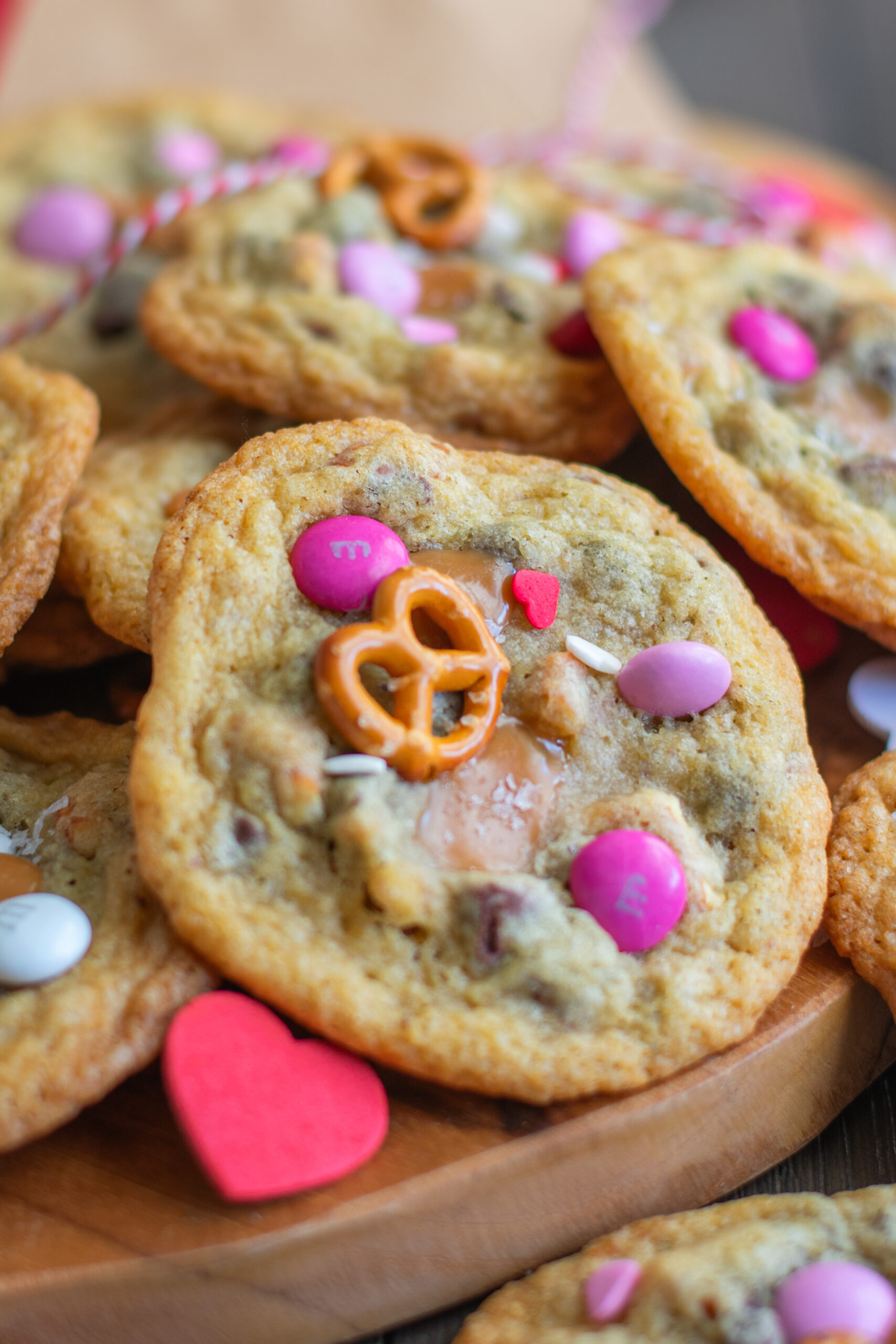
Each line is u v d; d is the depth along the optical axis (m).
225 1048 0.23
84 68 0.41
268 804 0.23
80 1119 0.23
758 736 0.25
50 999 0.23
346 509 0.25
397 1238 0.23
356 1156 0.23
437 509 0.25
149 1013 0.23
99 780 0.25
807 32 0.59
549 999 0.23
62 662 0.28
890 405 0.29
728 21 0.58
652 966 0.23
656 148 0.37
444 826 0.23
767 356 0.28
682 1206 0.24
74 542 0.27
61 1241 0.22
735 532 0.27
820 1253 0.23
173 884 0.23
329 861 0.23
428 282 0.30
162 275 0.30
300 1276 0.22
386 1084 0.23
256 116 0.37
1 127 0.37
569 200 0.33
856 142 0.55
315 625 0.24
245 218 0.30
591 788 0.24
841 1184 0.25
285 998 0.23
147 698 0.24
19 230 0.34
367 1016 0.23
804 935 0.24
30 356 0.31
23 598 0.26
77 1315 0.22
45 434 0.27
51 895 0.24
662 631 0.25
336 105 0.43
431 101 0.43
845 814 0.26
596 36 0.45
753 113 0.55
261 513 0.24
